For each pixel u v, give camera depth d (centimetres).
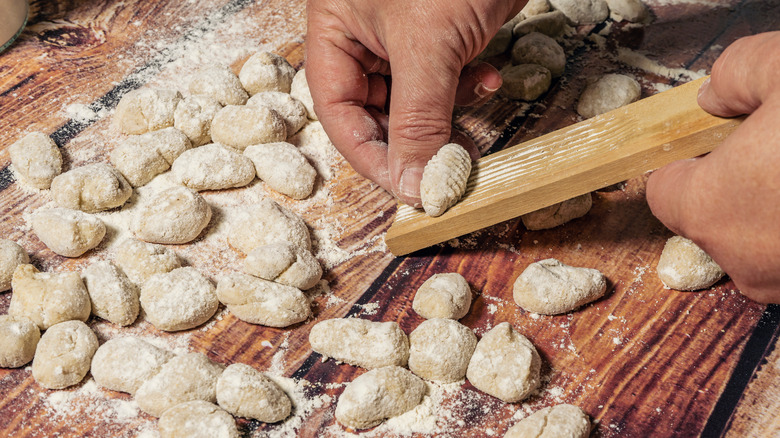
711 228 49
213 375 52
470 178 54
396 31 53
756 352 54
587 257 57
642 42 66
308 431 52
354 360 53
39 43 67
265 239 56
